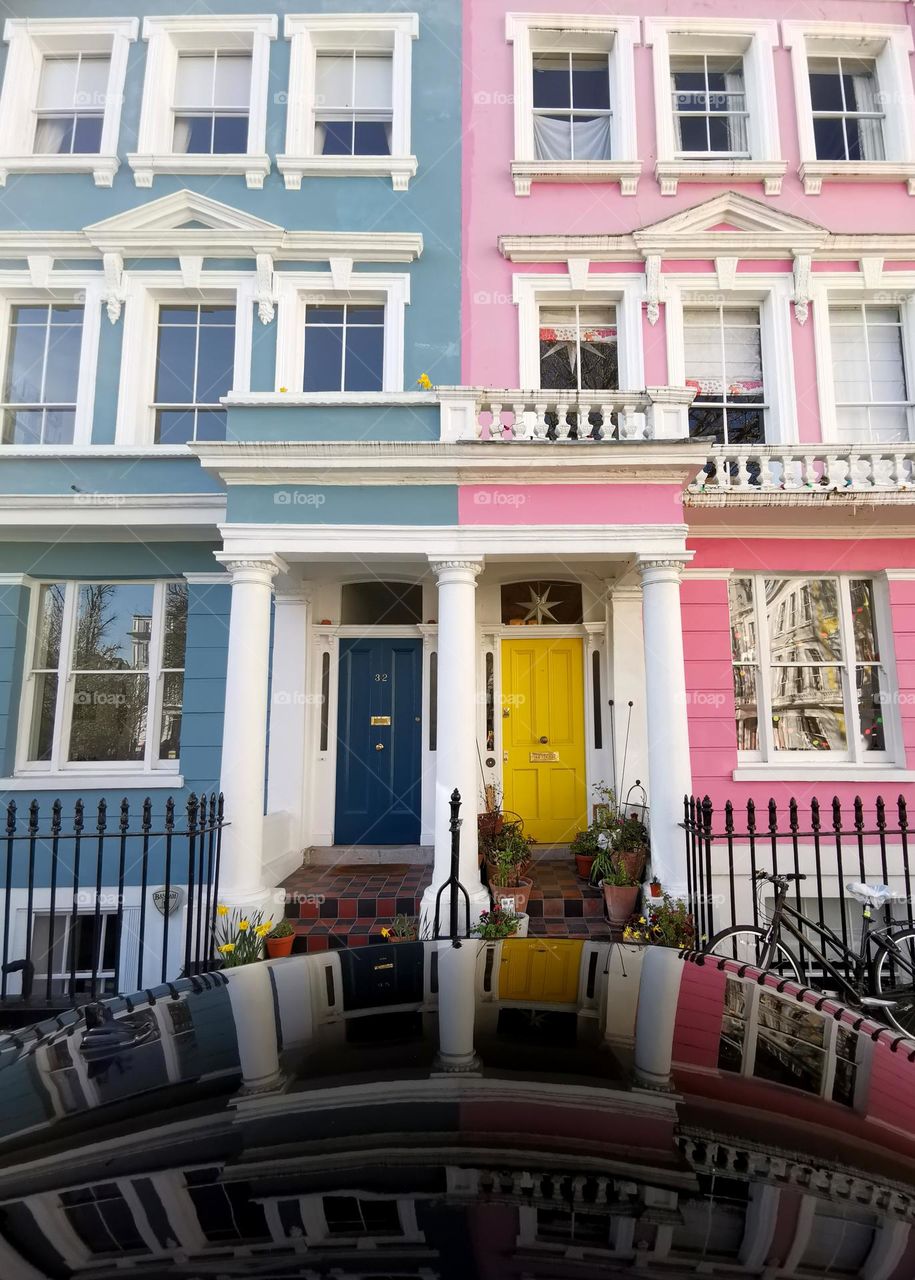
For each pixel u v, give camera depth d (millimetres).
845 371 8109
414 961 2123
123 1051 1465
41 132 8430
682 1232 902
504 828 6918
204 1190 986
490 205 8195
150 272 7855
